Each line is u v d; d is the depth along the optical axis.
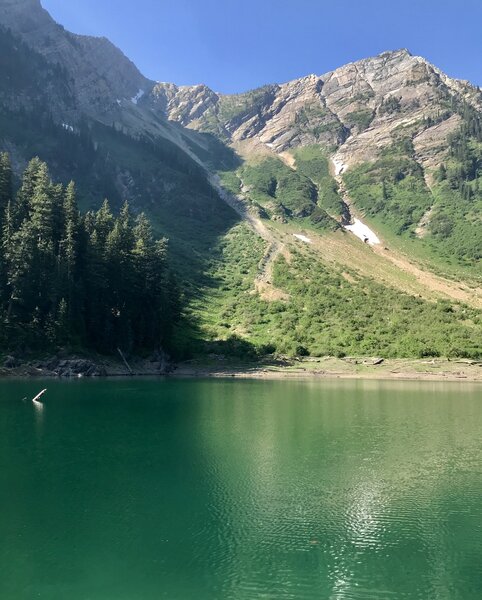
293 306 153.50
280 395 78.12
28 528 26.17
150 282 119.62
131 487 32.78
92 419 54.31
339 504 30.55
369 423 55.88
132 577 21.52
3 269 97.25
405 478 35.88
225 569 22.31
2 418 53.75
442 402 72.62
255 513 28.98
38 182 109.44
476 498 31.88
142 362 111.75
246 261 193.88
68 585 20.73
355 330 136.75
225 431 50.28
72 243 104.44
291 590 20.75
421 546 25.14
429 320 140.50
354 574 22.20
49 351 97.06
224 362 121.25
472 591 21.00
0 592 20.14
